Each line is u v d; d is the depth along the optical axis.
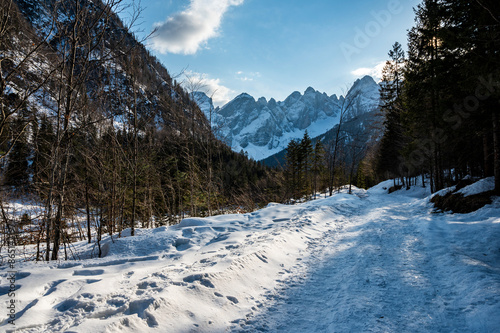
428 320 2.99
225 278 4.02
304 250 6.40
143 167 10.27
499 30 7.41
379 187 50.25
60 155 5.84
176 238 6.91
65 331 2.51
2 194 5.80
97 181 7.78
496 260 4.79
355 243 6.71
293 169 34.28
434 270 4.53
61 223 6.19
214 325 3.04
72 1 5.57
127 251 6.16
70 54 5.60
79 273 4.48
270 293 4.05
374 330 2.84
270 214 10.30
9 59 4.55
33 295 3.49
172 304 3.14
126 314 2.93
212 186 15.09
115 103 7.76
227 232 7.52
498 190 9.28
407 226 8.50
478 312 2.94
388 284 4.04
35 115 5.10
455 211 10.06
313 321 3.20
